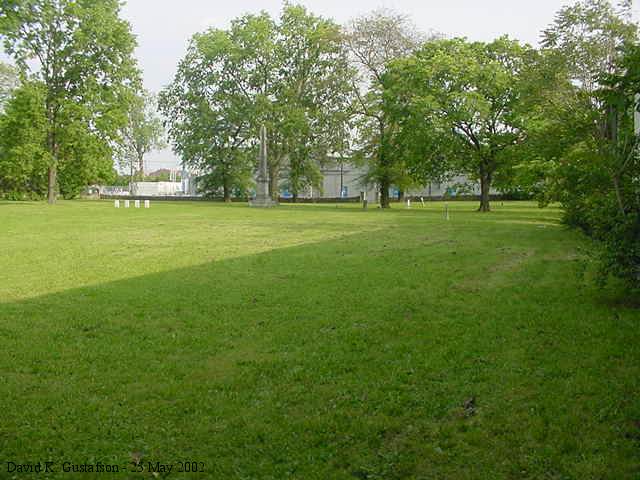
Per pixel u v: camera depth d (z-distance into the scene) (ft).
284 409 15.40
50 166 142.82
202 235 63.05
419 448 13.26
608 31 56.13
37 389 16.80
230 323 24.11
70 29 142.41
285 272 37.11
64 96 142.82
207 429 14.20
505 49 129.59
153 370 18.42
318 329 23.22
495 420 14.56
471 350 20.11
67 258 44.06
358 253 46.65
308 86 174.19
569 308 25.96
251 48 175.22
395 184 149.79
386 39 142.51
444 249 48.88
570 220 55.31
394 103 131.03
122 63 146.30
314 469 12.43
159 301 28.40
